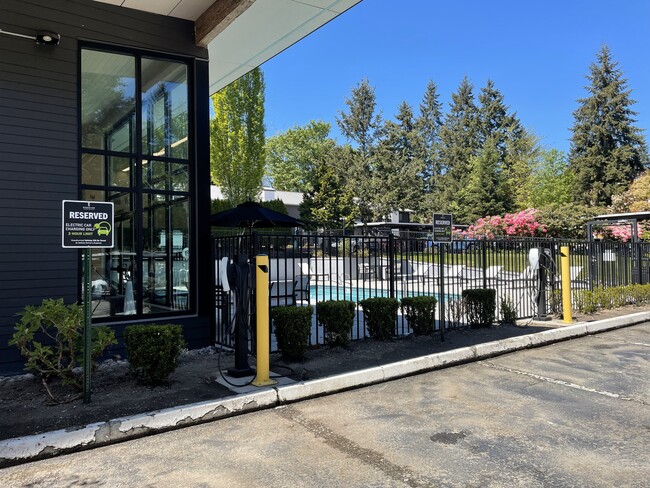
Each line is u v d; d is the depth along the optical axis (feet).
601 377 18.90
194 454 12.30
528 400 16.16
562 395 16.66
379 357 21.12
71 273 20.81
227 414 15.05
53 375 18.25
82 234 14.90
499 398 16.42
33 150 20.15
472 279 30.76
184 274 24.52
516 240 32.55
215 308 24.36
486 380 18.71
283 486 10.47
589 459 11.53
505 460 11.54
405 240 28.14
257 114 88.22
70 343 16.30
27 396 16.10
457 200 163.32
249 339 23.41
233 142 86.94
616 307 35.09
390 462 11.56
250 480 10.80
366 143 171.32
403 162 160.86
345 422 14.39
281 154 189.37
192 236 24.80
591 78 155.02
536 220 79.71
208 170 25.21
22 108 19.99
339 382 17.60
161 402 15.39
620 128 145.48
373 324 24.58
